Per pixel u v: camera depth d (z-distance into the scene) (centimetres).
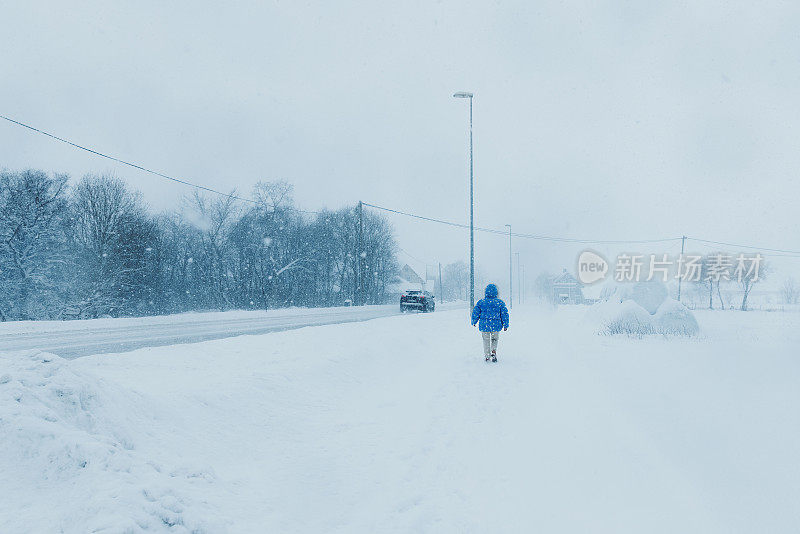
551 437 603
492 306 1178
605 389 878
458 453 545
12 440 354
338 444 563
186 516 323
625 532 368
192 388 621
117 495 315
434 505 414
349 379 877
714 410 733
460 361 1194
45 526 288
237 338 1209
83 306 3616
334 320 2411
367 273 5866
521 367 1104
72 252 3925
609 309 2177
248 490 416
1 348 1176
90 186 4131
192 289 4856
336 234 6100
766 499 419
